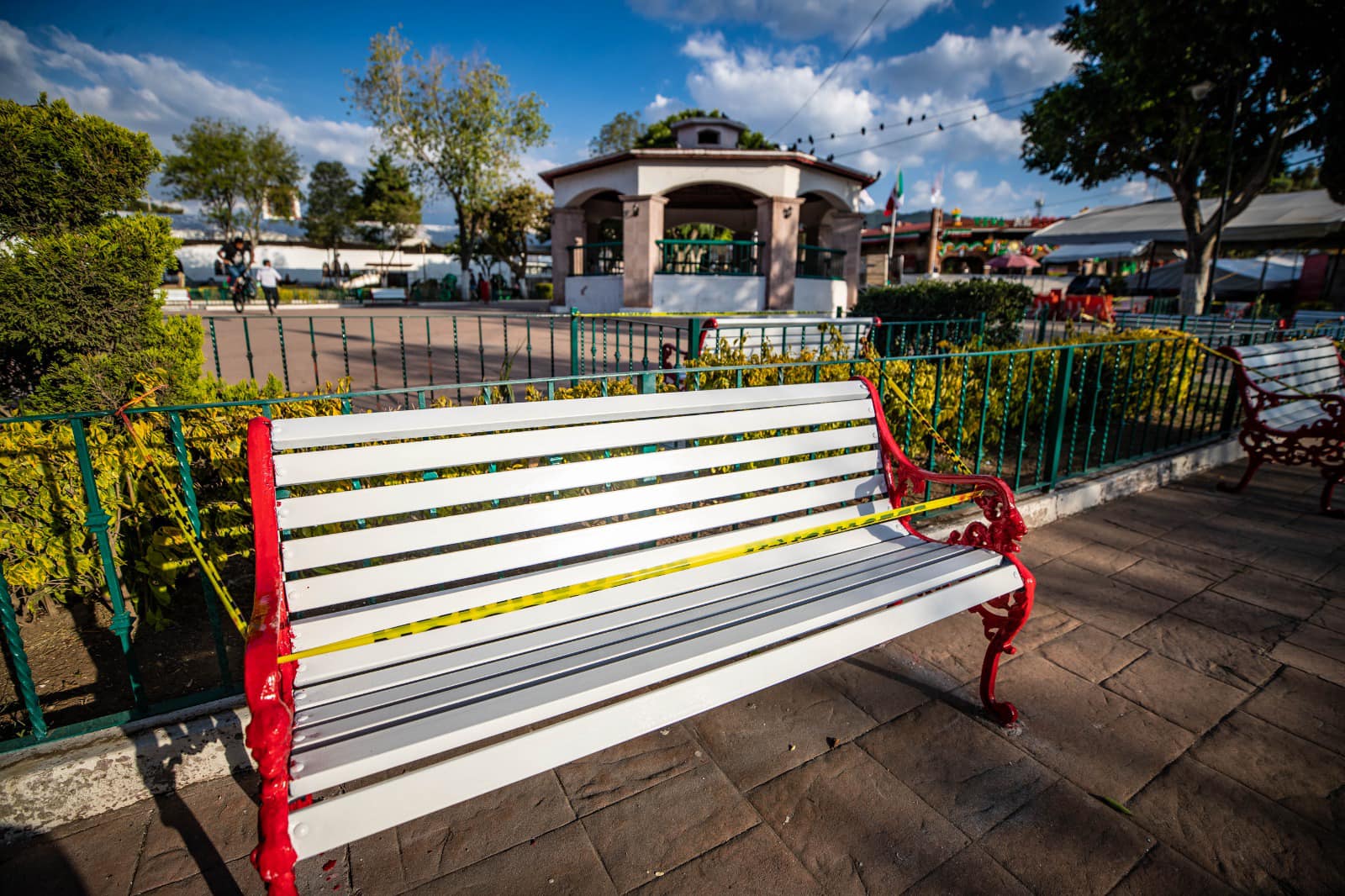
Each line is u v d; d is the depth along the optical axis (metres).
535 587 2.12
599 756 2.25
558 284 19.28
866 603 2.08
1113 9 13.18
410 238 39.09
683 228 22.70
